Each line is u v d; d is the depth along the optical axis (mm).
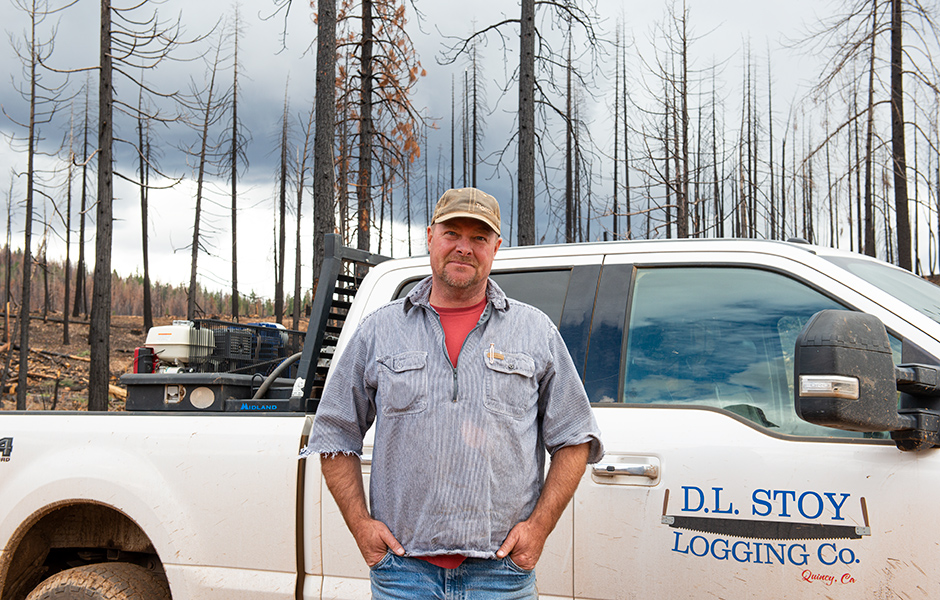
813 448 2502
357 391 2271
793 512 2457
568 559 2684
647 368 2838
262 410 3498
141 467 3240
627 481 2658
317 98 13148
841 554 2393
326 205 13070
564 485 2156
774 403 2635
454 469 2059
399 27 16141
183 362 4574
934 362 2387
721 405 2699
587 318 2986
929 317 2547
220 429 3217
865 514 2379
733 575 2502
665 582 2572
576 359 2928
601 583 2643
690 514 2566
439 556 2064
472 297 2211
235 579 3074
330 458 2254
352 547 2957
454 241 2160
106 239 15602
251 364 4816
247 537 3082
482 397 2088
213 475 3154
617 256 3082
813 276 2746
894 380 2102
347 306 3916
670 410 2725
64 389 25047
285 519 3043
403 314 2242
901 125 14930
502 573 2064
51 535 3574
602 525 2656
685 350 2822
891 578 2328
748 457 2547
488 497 2061
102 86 15297
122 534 3525
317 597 2980
